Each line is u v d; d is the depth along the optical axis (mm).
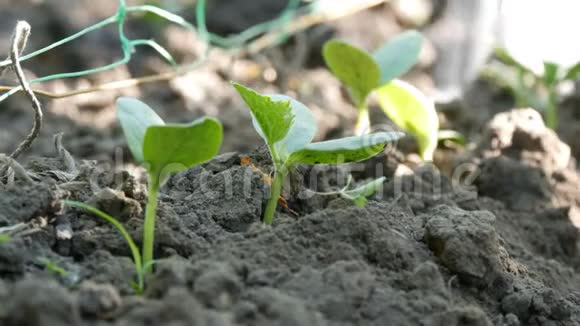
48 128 873
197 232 505
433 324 451
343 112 940
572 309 518
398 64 694
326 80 1087
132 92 998
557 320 504
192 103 971
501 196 685
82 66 1122
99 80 1056
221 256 468
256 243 480
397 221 530
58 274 454
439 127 874
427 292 471
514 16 1171
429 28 1277
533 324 502
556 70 870
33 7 1223
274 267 468
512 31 1173
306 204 548
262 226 495
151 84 1032
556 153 710
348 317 444
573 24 1138
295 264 473
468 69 1171
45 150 804
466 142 804
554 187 697
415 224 541
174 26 1239
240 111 929
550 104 884
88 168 531
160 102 985
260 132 509
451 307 466
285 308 424
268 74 1087
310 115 526
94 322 415
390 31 1263
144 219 495
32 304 399
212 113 937
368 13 1291
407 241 511
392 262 491
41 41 1149
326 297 447
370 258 492
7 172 515
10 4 1223
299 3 1287
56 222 485
